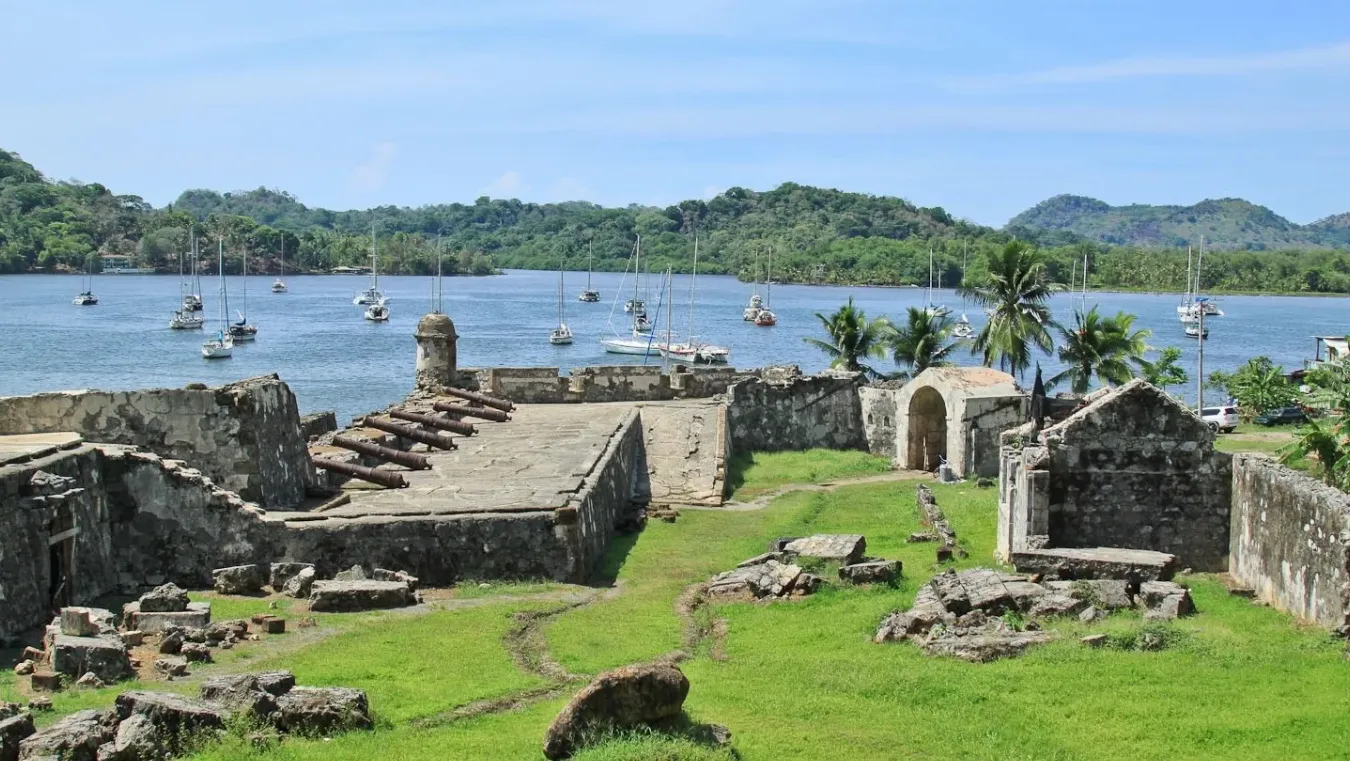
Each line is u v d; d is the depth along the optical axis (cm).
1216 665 1675
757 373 4909
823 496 3722
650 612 2233
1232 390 6134
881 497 3609
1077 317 6209
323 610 2152
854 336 6291
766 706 1566
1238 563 2350
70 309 15562
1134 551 2269
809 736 1434
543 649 1939
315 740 1414
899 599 2116
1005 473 2678
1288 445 3002
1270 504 2173
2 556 1975
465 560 2484
